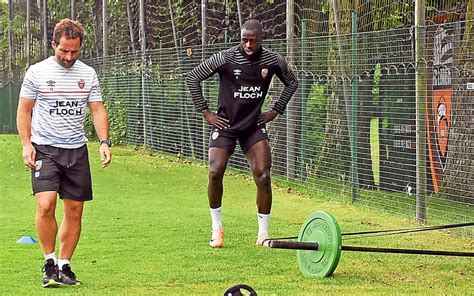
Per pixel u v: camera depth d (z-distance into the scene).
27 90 18.58
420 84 27.70
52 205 18.39
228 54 22.47
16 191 36.50
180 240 24.38
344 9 36.81
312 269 19.62
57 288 18.20
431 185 28.17
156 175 42.62
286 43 37.03
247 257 21.86
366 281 19.12
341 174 33.34
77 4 78.75
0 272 19.86
